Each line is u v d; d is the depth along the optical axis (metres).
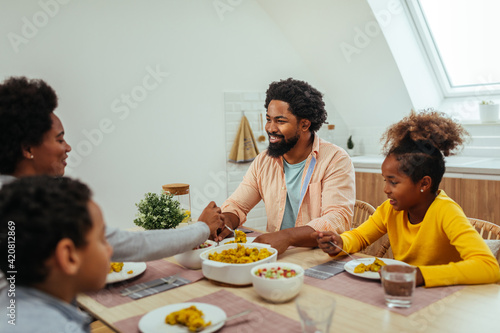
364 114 3.80
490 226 1.57
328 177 1.80
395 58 3.20
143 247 1.22
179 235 1.31
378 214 1.58
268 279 1.08
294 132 1.80
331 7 3.16
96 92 2.79
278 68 3.64
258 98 3.54
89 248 0.78
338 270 1.33
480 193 2.73
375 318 0.99
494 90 3.30
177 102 3.13
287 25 3.54
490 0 3.08
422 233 1.41
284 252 1.54
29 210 0.70
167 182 3.12
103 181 2.85
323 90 3.89
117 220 2.91
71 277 0.77
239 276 1.19
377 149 3.79
